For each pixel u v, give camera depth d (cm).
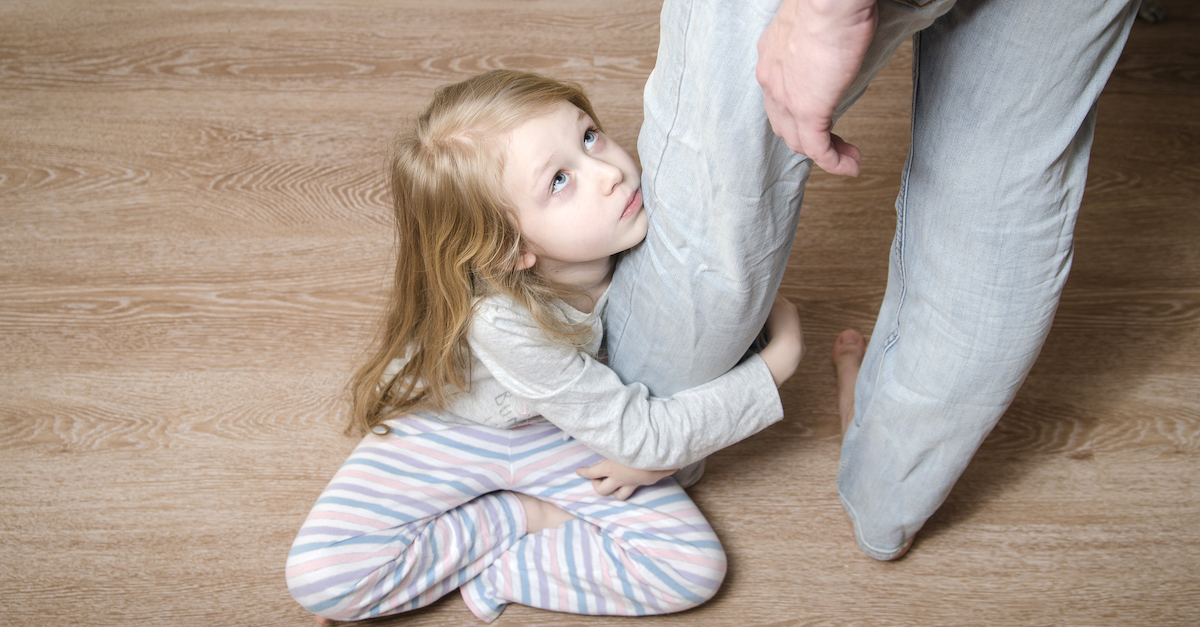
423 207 95
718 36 69
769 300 93
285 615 115
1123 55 178
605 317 106
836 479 125
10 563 120
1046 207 76
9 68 185
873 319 144
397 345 111
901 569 119
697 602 112
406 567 108
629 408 101
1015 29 66
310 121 174
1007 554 119
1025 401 134
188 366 140
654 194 86
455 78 180
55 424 134
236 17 195
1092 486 125
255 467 130
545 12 193
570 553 115
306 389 137
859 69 63
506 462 117
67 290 149
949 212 79
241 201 162
